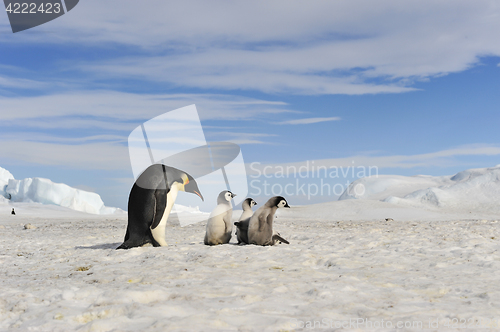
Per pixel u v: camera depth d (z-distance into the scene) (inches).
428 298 145.2
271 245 321.1
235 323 113.4
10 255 299.3
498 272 192.9
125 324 111.7
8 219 1296.8
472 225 591.5
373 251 266.8
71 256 274.4
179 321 112.1
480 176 2427.4
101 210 2898.6
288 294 148.1
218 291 150.3
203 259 234.4
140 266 216.4
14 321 123.0
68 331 110.3
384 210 1574.8
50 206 2214.6
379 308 131.1
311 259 234.8
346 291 152.3
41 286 165.9
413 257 239.9
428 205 2134.6
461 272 194.1
